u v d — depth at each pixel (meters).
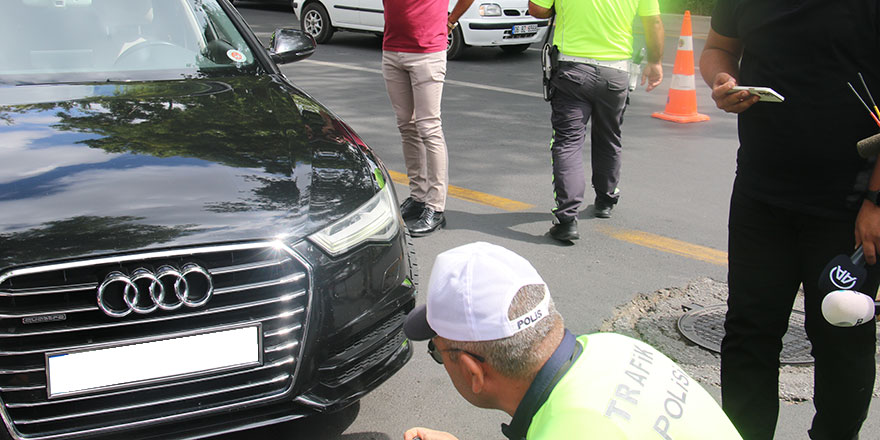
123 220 2.43
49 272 2.31
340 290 2.64
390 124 7.76
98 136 2.87
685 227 5.20
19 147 2.76
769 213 2.48
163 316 2.40
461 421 3.10
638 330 3.82
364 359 2.77
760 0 2.36
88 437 2.38
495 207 5.57
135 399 2.43
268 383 2.54
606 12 4.55
